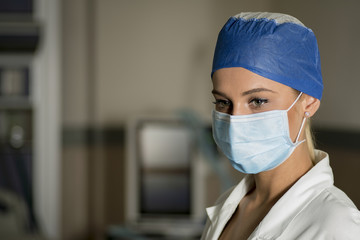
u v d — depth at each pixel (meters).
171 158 3.61
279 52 1.08
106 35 4.86
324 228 0.94
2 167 4.49
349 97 3.58
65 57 4.92
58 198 4.59
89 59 4.95
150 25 4.87
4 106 4.46
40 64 4.52
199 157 3.60
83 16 4.96
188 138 3.61
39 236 4.18
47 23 4.49
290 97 1.10
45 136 4.54
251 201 1.24
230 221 1.29
